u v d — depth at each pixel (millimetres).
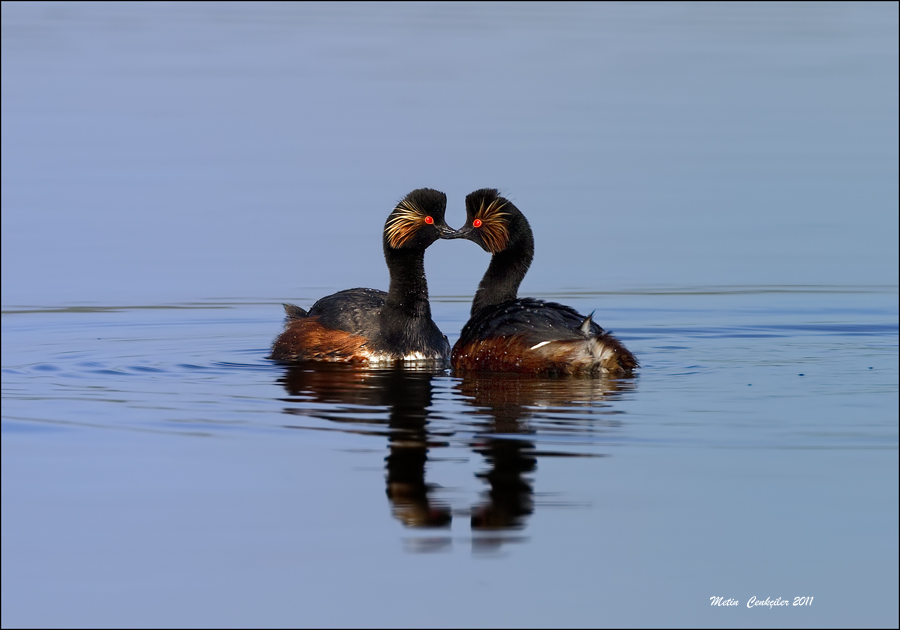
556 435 12820
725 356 17203
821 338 18750
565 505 11031
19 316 20984
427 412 13789
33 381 15695
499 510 10922
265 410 14031
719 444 12516
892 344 18188
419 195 17328
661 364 16547
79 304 21984
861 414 13578
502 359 16016
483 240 17969
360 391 15008
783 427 13094
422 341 17359
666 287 23328
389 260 17406
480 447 12477
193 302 22281
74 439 12922
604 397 14430
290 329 17766
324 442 12680
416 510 10992
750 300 22156
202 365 16906
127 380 15781
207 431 13141
